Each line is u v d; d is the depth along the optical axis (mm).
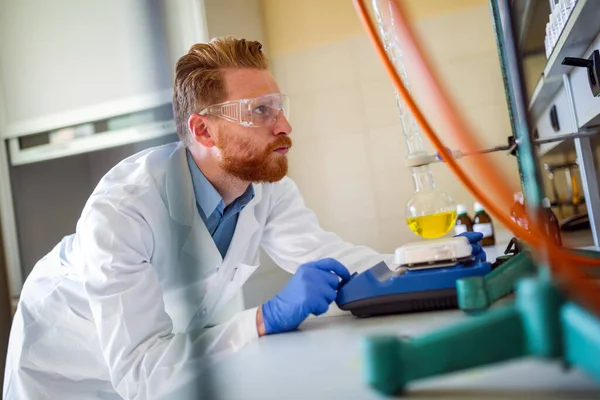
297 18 2840
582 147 1801
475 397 532
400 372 561
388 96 2719
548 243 662
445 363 564
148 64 747
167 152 1586
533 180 793
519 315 561
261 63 1716
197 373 730
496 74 2553
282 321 1072
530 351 555
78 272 1675
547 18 2352
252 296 2477
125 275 1309
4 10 2799
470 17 2582
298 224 1959
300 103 2844
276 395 621
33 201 2889
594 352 486
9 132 2795
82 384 1734
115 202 1402
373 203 2756
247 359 831
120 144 2576
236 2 2594
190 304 839
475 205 2297
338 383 630
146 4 728
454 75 2602
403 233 2717
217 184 1716
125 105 2525
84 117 2625
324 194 2822
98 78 2596
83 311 1691
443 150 776
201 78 1633
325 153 2820
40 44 2705
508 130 2541
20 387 1754
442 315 943
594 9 1220
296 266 1898
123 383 1200
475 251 1190
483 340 563
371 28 754
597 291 580
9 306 2742
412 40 779
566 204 2562
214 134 1616
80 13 2609
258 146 1621
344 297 1087
